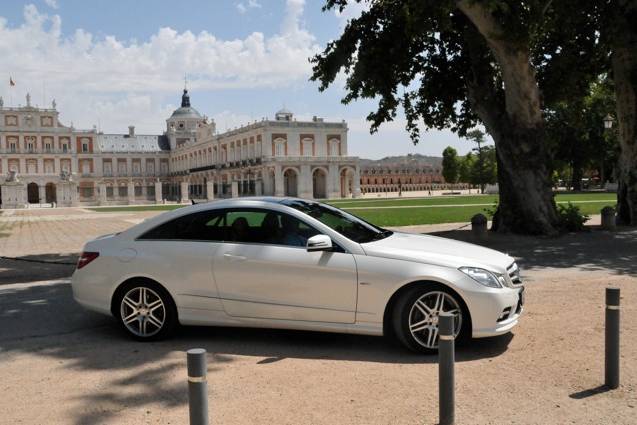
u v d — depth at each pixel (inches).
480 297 201.8
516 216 650.8
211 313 227.3
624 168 771.4
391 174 5152.6
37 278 418.3
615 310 167.8
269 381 180.9
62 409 162.9
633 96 739.4
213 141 4116.6
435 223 900.0
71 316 282.8
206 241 232.8
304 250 218.7
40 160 4264.3
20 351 222.8
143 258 232.7
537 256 470.9
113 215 1630.2
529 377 179.8
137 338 233.5
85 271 240.8
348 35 682.8
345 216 255.1
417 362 197.6
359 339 227.6
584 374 181.0
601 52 750.5
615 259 445.1
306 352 212.1
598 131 2251.5
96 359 210.1
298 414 154.9
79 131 4608.8
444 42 724.0
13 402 169.5
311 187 3282.5
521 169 639.1
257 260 221.0
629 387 169.5
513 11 548.1
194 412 114.3
